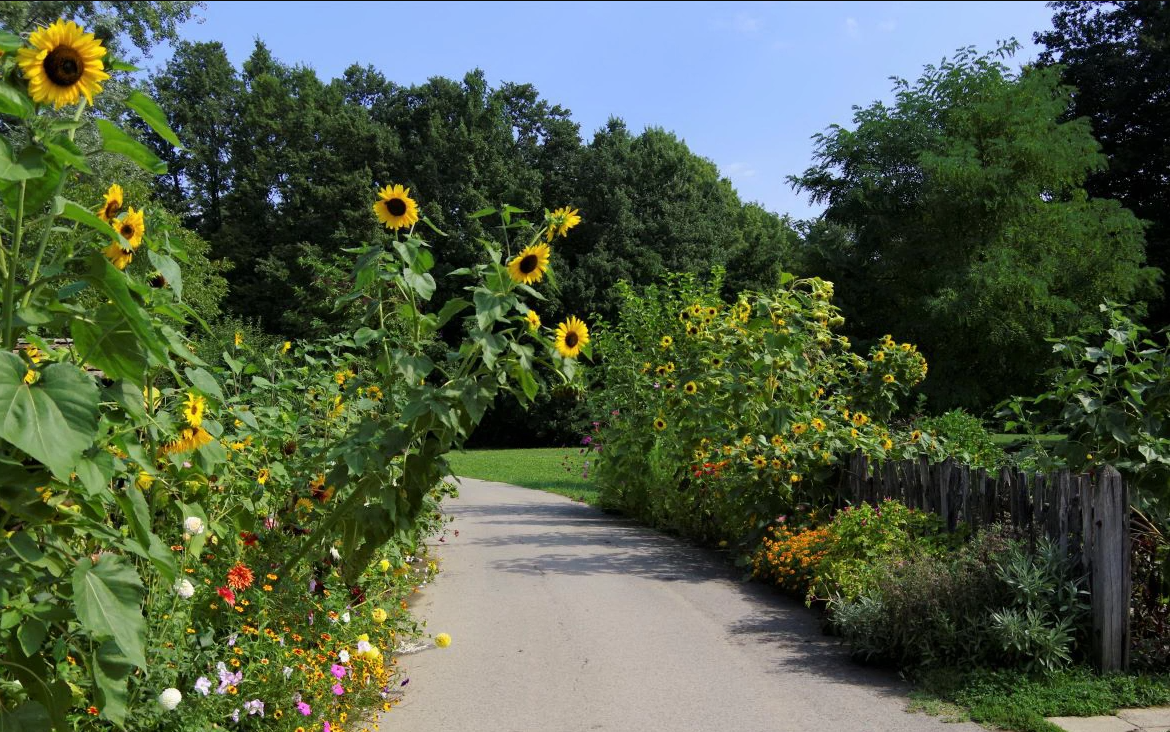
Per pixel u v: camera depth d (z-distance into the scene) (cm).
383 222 551
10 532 261
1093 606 511
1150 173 3147
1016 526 589
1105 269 2755
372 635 534
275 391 681
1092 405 602
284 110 4084
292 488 583
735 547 930
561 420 3931
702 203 4484
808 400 894
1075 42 3403
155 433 366
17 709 248
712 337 970
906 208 3086
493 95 4259
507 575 856
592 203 4197
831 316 921
